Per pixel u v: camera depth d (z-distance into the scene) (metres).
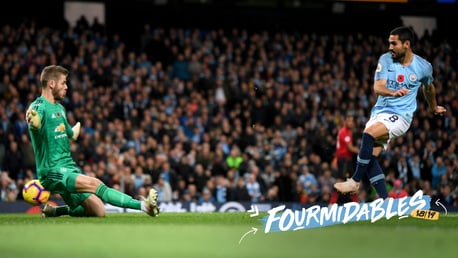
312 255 5.56
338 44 30.25
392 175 22.55
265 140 23.88
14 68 23.89
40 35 25.84
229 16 33.12
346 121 19.45
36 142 11.38
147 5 31.72
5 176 19.91
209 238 7.06
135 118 23.92
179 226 8.66
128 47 30.02
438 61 30.44
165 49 27.66
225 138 23.69
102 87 24.55
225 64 27.81
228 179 21.81
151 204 10.73
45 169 11.38
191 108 25.02
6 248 6.29
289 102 25.91
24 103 23.44
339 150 19.55
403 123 11.23
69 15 30.34
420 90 26.73
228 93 26.17
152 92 25.30
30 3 29.84
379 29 33.34
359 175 11.25
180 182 21.33
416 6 28.00
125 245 6.44
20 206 18.72
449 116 27.06
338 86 27.75
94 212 11.60
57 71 11.53
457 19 31.94
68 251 5.98
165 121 23.91
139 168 20.86
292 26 33.59
